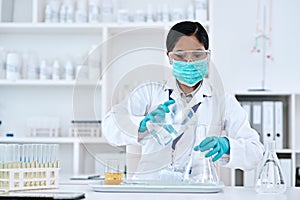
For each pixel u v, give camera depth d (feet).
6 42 11.92
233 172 10.50
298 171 11.06
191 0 11.70
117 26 10.99
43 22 11.64
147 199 4.17
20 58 11.57
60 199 4.05
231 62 11.73
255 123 10.91
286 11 11.80
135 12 11.27
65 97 11.86
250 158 5.32
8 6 11.64
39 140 10.95
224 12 11.77
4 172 4.60
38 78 11.67
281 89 11.71
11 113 11.89
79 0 11.48
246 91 10.87
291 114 10.78
